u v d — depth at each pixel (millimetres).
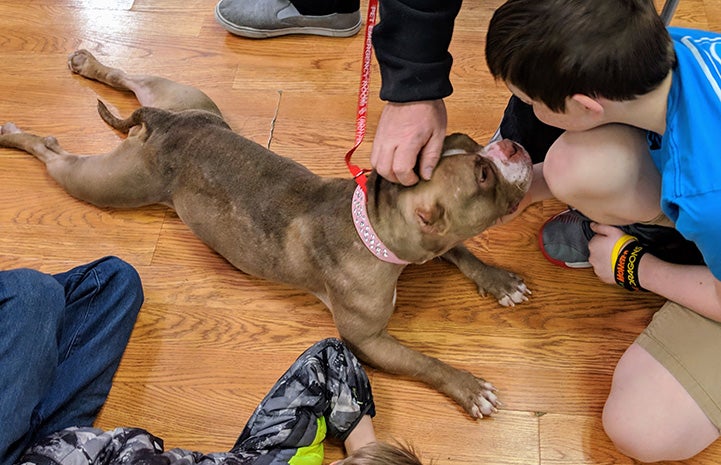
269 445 1337
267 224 1495
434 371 1465
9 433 1250
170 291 1646
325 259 1438
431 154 1296
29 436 1342
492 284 1597
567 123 1181
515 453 1436
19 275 1362
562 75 1059
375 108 1891
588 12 1021
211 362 1556
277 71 1961
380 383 1519
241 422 1490
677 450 1342
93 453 1284
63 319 1462
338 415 1403
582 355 1537
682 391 1326
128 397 1518
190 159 1581
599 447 1437
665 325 1397
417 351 1498
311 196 1481
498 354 1545
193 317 1609
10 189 1783
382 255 1386
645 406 1346
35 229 1729
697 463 1410
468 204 1304
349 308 1441
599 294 1607
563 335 1562
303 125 1862
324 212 1449
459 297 1617
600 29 1020
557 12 1032
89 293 1526
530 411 1478
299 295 1629
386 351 1474
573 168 1307
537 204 1730
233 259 1582
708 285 1336
